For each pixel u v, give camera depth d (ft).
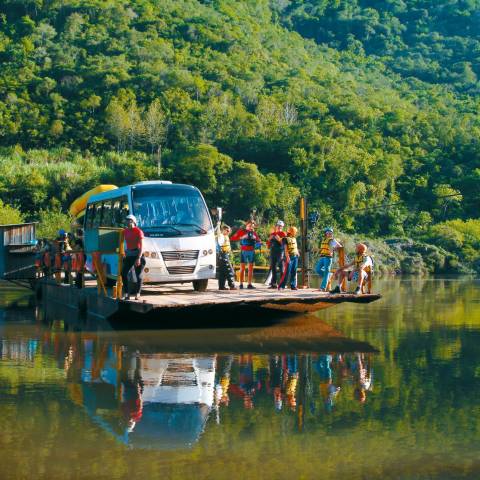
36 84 422.82
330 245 59.11
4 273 86.12
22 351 44.55
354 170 317.63
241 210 301.22
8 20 552.41
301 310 60.44
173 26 556.51
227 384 35.40
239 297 53.16
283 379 36.63
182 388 34.50
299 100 431.84
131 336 50.62
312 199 307.99
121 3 570.46
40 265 83.71
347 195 303.89
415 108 469.57
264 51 557.74
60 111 393.50
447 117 411.54
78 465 24.14
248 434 27.43
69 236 80.48
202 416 29.76
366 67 644.69
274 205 297.94
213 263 60.23
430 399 32.58
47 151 361.92
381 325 58.90
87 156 362.53
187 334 51.67
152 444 26.23
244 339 49.52
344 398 32.76
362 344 48.03
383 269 221.87
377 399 32.55
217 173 312.71
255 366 39.88
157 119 380.78
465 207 313.32
